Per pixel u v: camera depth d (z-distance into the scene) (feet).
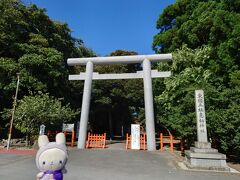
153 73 61.67
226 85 56.75
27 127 59.11
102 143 64.18
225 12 57.41
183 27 68.39
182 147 52.08
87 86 62.69
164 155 48.75
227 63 54.90
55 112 59.26
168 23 83.20
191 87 49.93
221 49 56.08
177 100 56.59
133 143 61.72
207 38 66.28
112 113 112.47
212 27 58.18
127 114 112.06
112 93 98.58
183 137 49.75
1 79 66.08
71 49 87.97
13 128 72.84
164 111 64.85
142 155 47.37
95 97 98.27
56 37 80.07
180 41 71.61
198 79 56.18
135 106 104.73
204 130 37.70
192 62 63.31
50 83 73.20
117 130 126.11
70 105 84.69
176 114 47.57
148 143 57.31
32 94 65.67
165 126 63.31
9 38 68.18
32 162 37.47
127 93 99.50
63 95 80.07
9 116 61.72
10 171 30.35
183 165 37.55
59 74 70.90
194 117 43.29
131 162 39.19
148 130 57.98
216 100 44.19
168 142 67.46
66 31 86.53
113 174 29.99
